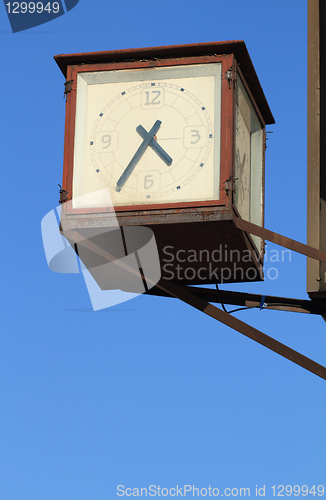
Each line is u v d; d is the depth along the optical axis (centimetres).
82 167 688
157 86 696
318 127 820
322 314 750
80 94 705
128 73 704
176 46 691
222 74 683
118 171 681
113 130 692
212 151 671
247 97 735
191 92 689
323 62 837
